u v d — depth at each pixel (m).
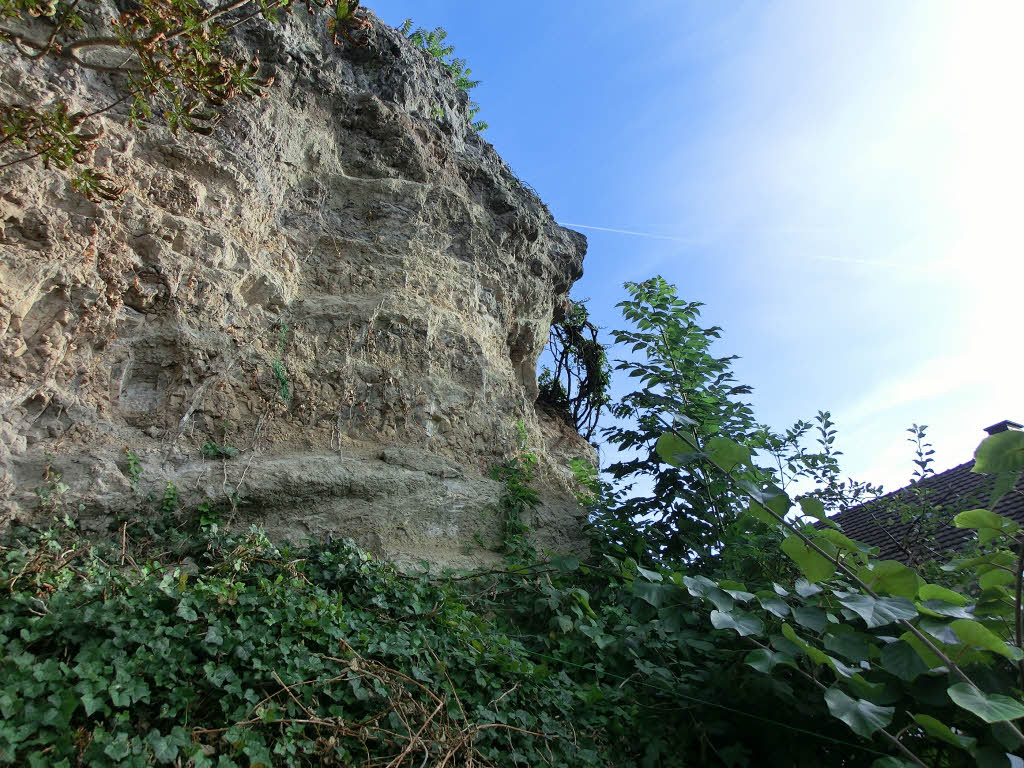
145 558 3.71
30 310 4.00
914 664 2.62
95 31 4.84
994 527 2.91
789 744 3.04
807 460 5.66
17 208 3.97
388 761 2.75
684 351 5.57
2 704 2.21
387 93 6.94
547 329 7.75
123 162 4.62
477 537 4.96
